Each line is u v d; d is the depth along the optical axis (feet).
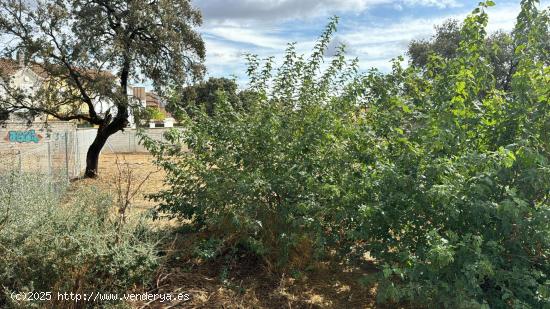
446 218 11.76
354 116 17.51
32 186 15.53
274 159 16.55
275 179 15.62
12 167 16.94
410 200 11.93
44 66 44.57
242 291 14.57
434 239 10.66
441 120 12.76
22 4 42.06
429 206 11.94
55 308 11.77
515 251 11.76
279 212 15.51
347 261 15.62
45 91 46.60
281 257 15.58
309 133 15.96
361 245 15.23
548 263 11.87
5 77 45.57
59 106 48.44
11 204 13.28
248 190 14.83
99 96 46.98
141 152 95.66
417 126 14.44
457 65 14.76
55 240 12.14
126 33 46.93
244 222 15.30
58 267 12.07
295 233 15.28
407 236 12.96
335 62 19.36
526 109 12.57
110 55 45.03
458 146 12.84
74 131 51.44
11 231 12.25
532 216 11.18
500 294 11.78
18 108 46.91
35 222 12.74
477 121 13.21
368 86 17.38
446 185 10.80
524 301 11.07
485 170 11.36
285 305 13.94
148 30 47.47
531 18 14.10
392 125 14.82
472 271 10.25
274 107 17.89
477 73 14.83
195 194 17.31
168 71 49.08
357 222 13.94
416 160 12.57
